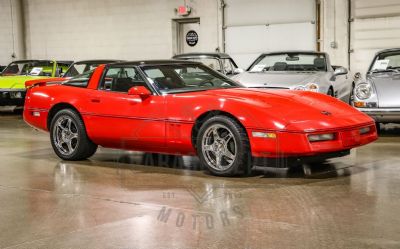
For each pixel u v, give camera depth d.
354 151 6.69
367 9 12.65
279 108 5.05
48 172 5.80
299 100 5.32
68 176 5.57
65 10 17.50
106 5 16.66
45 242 3.49
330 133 4.92
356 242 3.31
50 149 7.45
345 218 3.82
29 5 18.30
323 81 8.53
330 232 3.51
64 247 3.39
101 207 4.30
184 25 15.70
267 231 3.57
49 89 6.66
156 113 5.59
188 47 15.70
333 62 13.20
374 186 4.78
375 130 5.43
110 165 6.12
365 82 7.71
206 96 5.36
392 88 7.58
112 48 16.72
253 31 14.38
